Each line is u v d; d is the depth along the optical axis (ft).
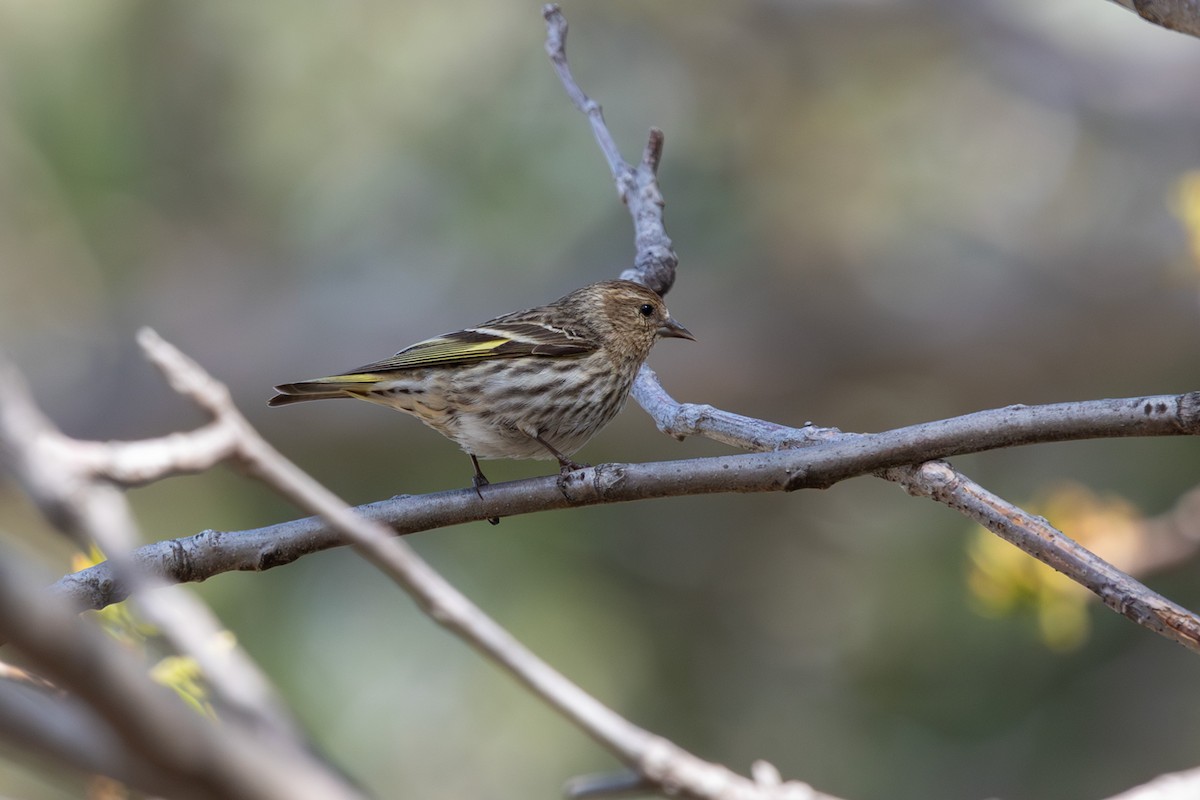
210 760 7.84
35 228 49.60
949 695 41.91
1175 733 40.65
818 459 18.76
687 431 22.29
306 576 39.81
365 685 39.17
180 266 52.75
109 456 12.00
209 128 48.83
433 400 25.77
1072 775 40.50
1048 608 27.14
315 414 50.39
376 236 52.54
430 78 49.67
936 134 54.13
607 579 42.73
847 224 53.31
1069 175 55.62
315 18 47.83
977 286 54.29
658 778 15.46
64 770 7.97
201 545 18.51
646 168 30.30
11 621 7.32
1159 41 57.82
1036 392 55.88
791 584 44.98
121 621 16.48
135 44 47.09
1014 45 56.29
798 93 52.70
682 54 52.26
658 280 28.86
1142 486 44.73
